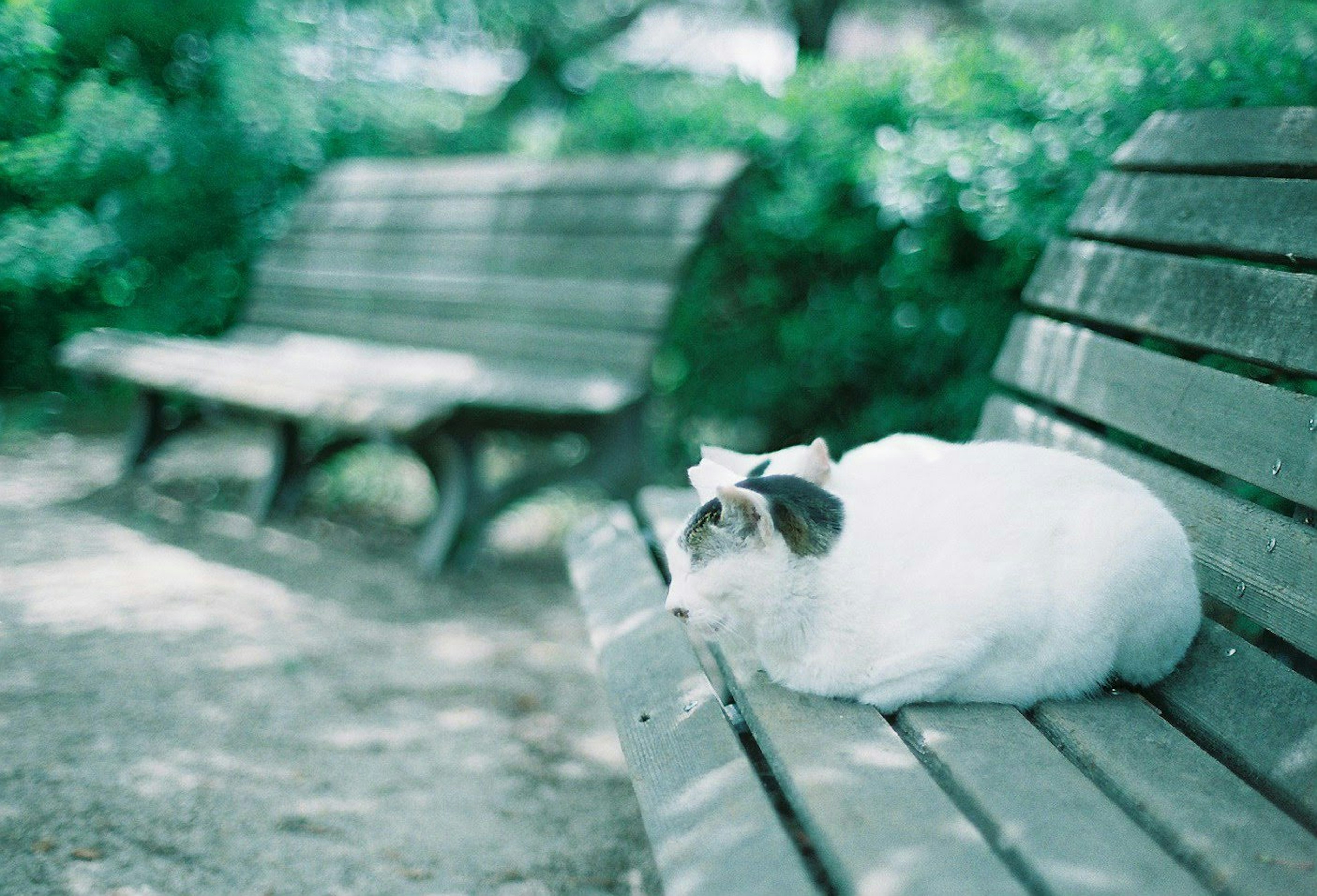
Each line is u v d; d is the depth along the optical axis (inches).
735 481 90.4
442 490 193.5
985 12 400.5
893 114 205.6
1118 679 83.1
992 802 60.4
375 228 259.3
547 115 429.7
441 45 370.9
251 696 135.4
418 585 187.5
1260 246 89.7
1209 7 174.1
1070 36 240.7
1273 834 58.3
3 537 192.9
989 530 80.2
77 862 95.1
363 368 208.5
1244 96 131.3
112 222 262.2
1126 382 100.9
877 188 195.6
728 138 224.8
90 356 230.2
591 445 190.7
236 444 280.7
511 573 199.5
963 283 196.4
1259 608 80.3
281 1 295.9
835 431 229.8
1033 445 98.6
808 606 78.0
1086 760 68.7
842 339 213.2
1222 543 86.2
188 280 284.2
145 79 269.1
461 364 208.1
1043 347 117.3
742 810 62.2
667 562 113.3
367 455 264.4
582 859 105.7
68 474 241.3
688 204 198.5
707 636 85.5
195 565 187.5
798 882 53.4
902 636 75.7
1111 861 54.2
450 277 232.7
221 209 290.4
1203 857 56.1
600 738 133.6
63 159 239.1
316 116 308.0
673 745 74.4
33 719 122.3
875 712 75.5
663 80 402.3
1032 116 177.8
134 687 134.3
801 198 209.2
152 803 106.7
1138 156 111.9
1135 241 106.8
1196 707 78.4
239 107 280.7
